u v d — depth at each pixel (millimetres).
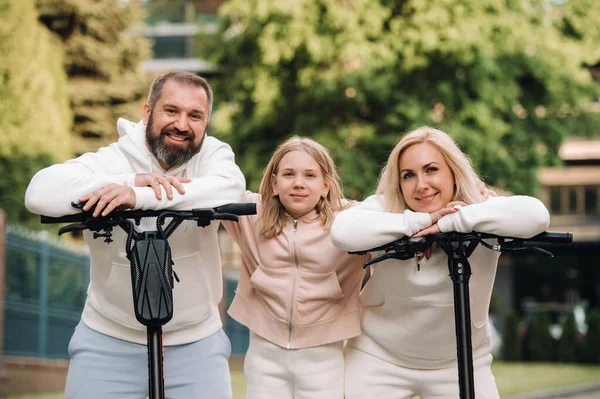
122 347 3283
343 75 16703
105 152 3307
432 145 3322
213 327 3400
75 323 12039
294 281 3605
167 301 2771
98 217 2904
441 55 16516
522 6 17531
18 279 10320
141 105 21344
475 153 16672
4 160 13984
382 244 3193
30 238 10680
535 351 18578
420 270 3414
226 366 3402
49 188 2943
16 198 13766
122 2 21719
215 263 3383
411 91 16859
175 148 3176
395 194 3375
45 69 15180
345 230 3211
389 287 3486
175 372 3301
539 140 18172
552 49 17797
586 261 29938
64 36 20688
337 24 16344
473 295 3449
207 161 3309
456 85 16844
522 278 30547
